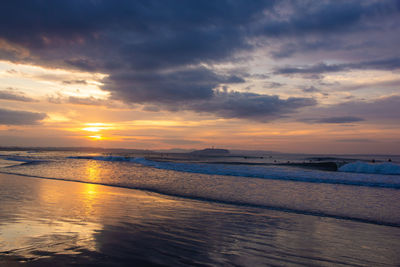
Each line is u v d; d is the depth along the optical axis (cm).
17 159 3628
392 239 504
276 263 371
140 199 871
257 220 633
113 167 2369
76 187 1121
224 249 420
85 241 423
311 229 565
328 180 1480
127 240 440
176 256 377
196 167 2331
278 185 1280
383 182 1402
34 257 346
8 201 764
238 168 2206
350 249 444
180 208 746
